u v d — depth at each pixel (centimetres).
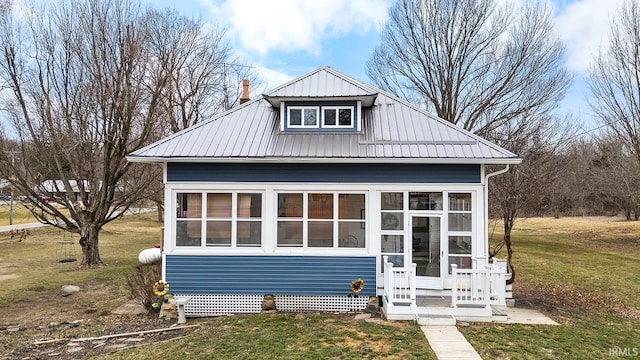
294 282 1175
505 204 1697
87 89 2019
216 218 1192
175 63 2462
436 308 1077
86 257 2106
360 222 1186
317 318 1103
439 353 835
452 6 2633
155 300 1221
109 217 2231
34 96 2036
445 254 1167
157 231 4016
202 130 1272
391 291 1075
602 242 2884
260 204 1195
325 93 1300
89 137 2077
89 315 1231
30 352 927
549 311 1183
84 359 861
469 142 1202
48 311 1279
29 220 4759
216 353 858
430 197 1184
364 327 1006
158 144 1207
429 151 1167
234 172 1191
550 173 1908
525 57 2541
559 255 2283
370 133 1261
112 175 2141
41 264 2200
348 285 1170
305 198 1191
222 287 1177
